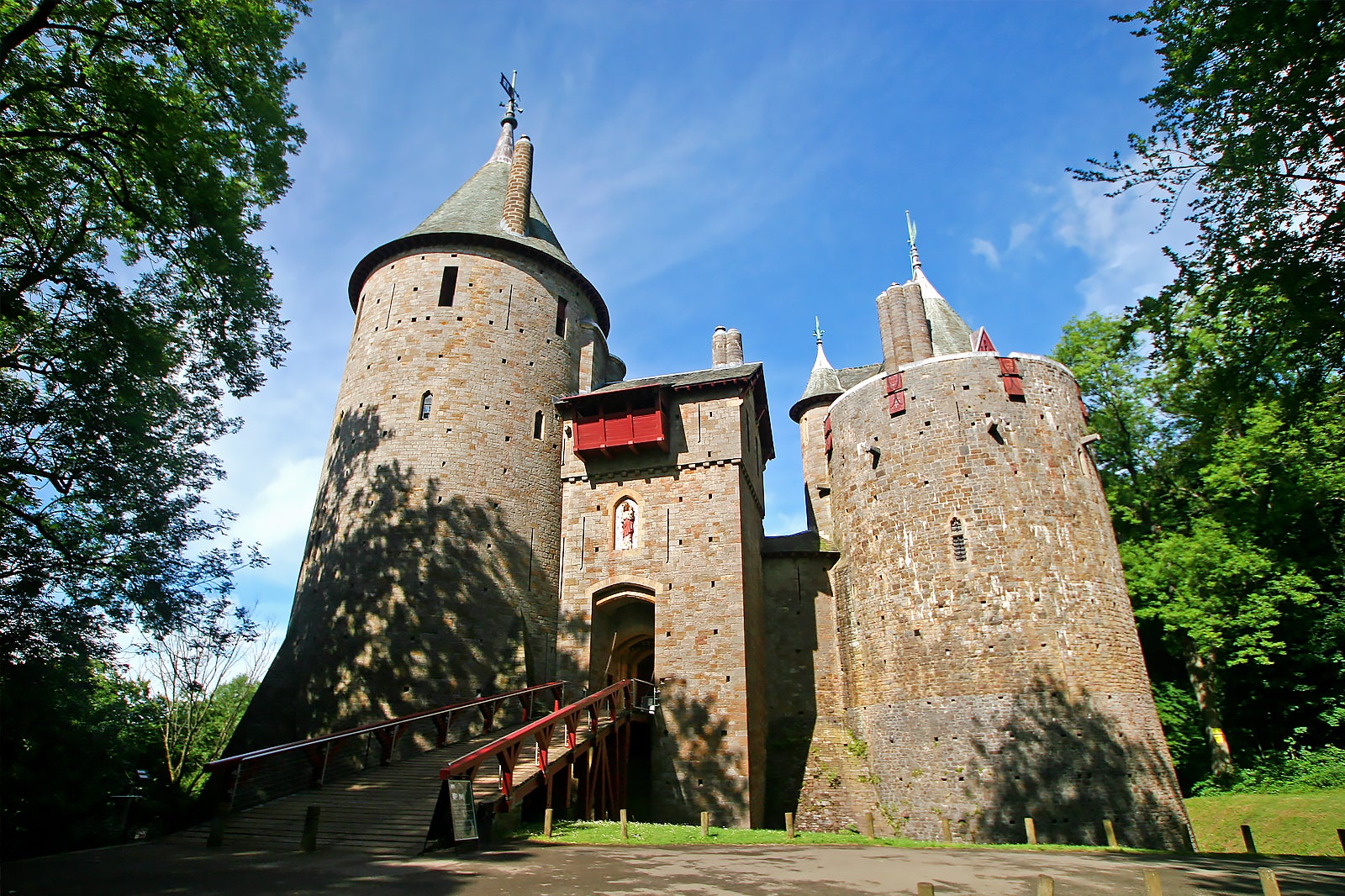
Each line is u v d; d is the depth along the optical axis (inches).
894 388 1020.5
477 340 1080.8
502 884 366.6
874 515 1002.1
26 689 694.5
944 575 906.1
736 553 956.0
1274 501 1007.0
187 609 761.6
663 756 878.4
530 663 939.3
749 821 834.2
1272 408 955.3
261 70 673.0
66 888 353.7
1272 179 473.4
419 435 1013.2
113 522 750.5
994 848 610.2
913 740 880.9
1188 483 1149.1
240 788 737.0
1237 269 487.2
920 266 1333.7
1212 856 569.3
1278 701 1070.4
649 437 1011.3
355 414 1056.8
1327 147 458.6
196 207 630.5
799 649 1071.6
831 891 362.6
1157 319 531.2
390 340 1077.8
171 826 765.3
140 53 624.4
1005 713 829.8
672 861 453.7
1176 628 1039.0
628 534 1010.1
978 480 922.1
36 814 704.4
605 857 462.9
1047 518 902.4
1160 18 503.2
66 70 593.6
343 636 918.4
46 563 714.2
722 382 1036.5
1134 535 1162.6
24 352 685.3
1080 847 646.5
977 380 969.5
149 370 701.9
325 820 555.5
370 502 984.9
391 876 386.9
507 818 558.9
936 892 371.2
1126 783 794.8
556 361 1150.3
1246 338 514.0
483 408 1049.5
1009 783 804.6
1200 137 496.1
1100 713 822.5
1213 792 988.6
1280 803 876.0
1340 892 385.1
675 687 908.6
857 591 1014.4
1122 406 1194.0
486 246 1141.1
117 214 700.7
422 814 549.3
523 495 1039.6
